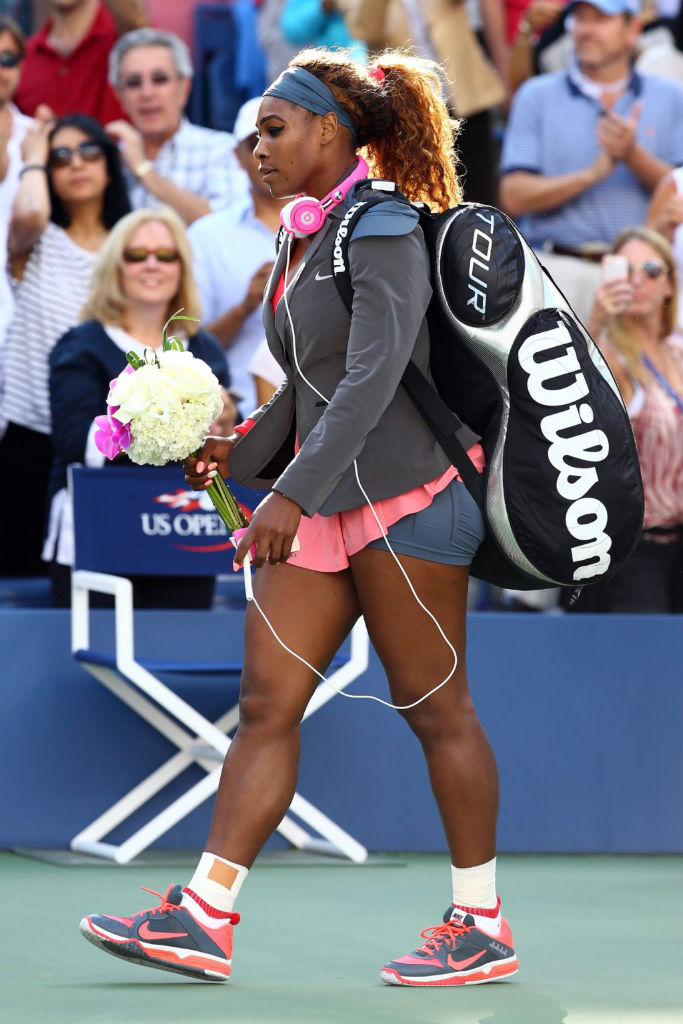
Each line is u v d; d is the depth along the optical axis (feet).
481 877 32.32
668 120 67.77
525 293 30.37
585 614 57.47
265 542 28.63
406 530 30.63
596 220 67.21
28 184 61.62
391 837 55.42
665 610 61.87
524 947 37.47
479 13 71.41
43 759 53.06
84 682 53.47
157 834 50.39
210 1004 29.19
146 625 54.03
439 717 31.65
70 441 57.52
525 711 55.88
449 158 34.06
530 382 30.19
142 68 65.16
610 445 30.53
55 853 52.16
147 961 29.99
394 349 28.86
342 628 31.71
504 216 30.99
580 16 66.74
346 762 55.16
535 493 30.27
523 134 67.87
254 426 33.17
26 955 34.65
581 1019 28.48
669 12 69.97
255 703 30.91
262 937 38.01
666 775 56.80
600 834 56.29
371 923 40.47
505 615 55.93
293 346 31.04
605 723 56.44
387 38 68.28
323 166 31.48
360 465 30.32
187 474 32.53
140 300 58.34
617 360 62.39
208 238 62.75
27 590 65.21
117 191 63.05
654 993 31.40
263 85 71.10
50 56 65.98
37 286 62.34
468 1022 28.02
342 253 29.96
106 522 54.19
